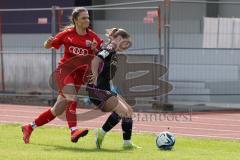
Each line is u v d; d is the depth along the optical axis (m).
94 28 65.00
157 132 36.16
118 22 62.88
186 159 22.55
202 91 56.44
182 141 30.97
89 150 25.36
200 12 63.75
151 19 50.78
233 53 56.69
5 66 60.09
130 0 67.56
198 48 52.34
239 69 56.62
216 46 57.03
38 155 22.75
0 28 63.47
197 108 51.78
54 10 52.38
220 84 56.75
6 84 60.03
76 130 26.83
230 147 29.11
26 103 56.84
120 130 35.75
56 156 22.55
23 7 70.38
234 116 46.88
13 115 46.81
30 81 58.78
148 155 23.52
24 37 68.81
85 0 69.62
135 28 60.50
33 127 27.83
